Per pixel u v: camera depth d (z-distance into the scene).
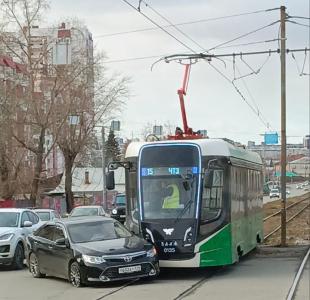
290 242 24.44
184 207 14.88
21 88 43.25
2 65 43.03
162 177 15.24
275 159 112.38
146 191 15.27
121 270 13.47
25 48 43.09
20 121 43.00
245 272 15.67
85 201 71.88
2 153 43.41
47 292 12.98
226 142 16.08
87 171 76.94
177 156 15.30
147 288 13.06
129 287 13.30
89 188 76.69
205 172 15.10
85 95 45.97
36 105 43.09
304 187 148.12
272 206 62.56
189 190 15.00
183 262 14.59
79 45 45.19
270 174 129.00
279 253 20.53
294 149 103.56
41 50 44.12
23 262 18.55
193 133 17.53
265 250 21.34
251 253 20.56
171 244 14.69
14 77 43.31
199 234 14.70
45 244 15.40
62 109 44.47
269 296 11.63
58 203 55.47
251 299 11.31
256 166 20.75
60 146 47.97
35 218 20.39
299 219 41.72
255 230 20.14
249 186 18.92
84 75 45.69
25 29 43.00
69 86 44.78
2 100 42.66
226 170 15.45
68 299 11.85
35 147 44.44
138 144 15.91
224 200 15.25
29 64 43.03
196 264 14.59
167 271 16.06
